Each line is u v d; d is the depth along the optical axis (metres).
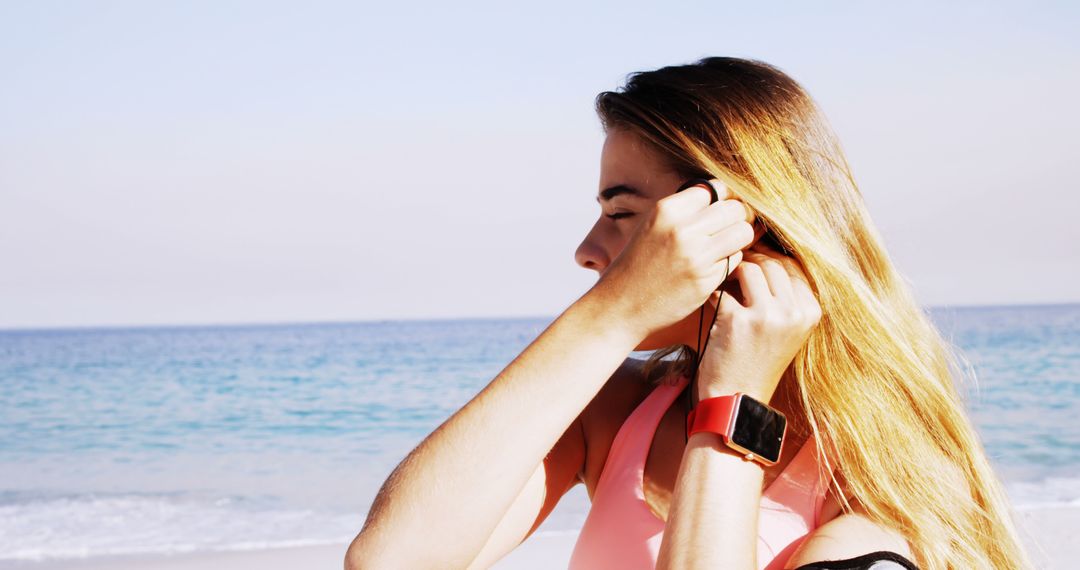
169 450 23.42
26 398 34.44
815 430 1.35
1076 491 13.39
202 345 68.25
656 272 1.23
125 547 10.62
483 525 1.22
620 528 1.43
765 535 1.33
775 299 1.30
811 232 1.38
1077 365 36.31
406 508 1.23
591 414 1.65
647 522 1.40
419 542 1.22
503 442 1.23
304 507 14.27
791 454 1.44
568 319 1.28
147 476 19.00
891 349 1.38
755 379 1.27
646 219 1.26
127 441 25.09
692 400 1.46
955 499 1.35
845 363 1.36
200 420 28.62
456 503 1.22
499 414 1.24
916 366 1.39
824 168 1.49
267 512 13.73
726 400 1.24
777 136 1.43
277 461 21.17
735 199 1.36
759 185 1.38
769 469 1.42
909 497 1.32
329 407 31.14
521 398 1.24
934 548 1.28
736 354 1.27
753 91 1.46
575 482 1.68
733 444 1.22
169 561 9.51
